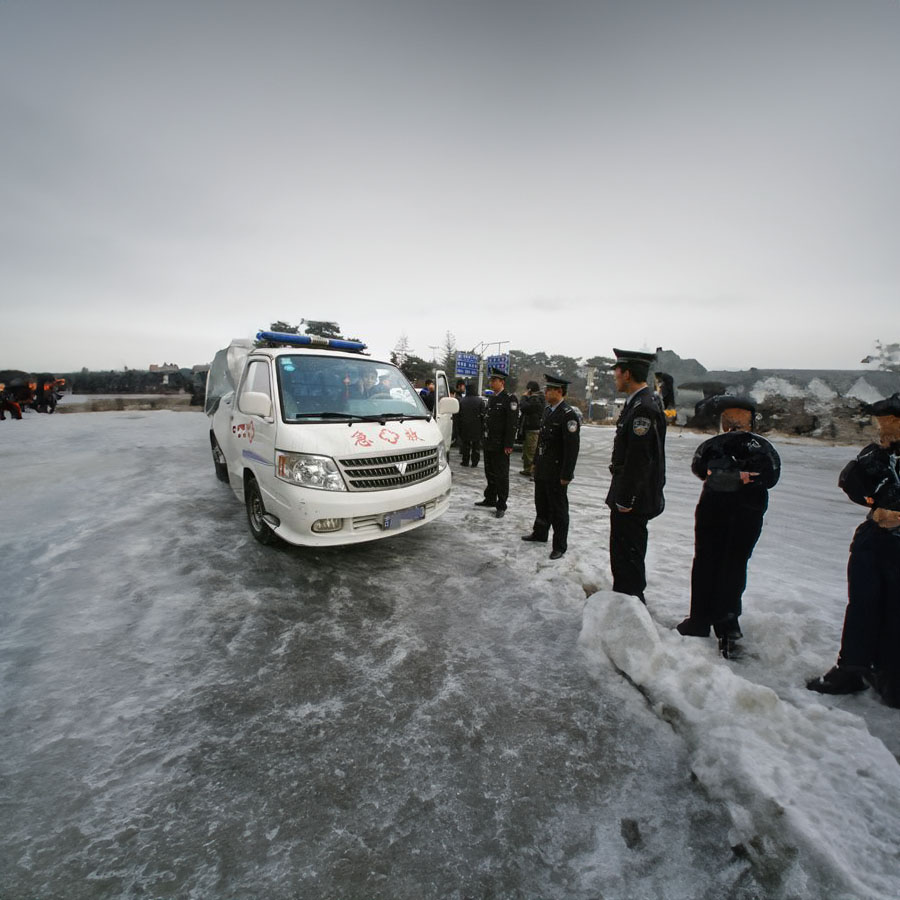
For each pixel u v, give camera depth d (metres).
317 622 3.04
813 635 2.90
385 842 1.60
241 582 3.58
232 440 4.86
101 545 4.23
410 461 4.00
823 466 11.33
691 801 1.78
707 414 20.66
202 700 2.28
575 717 2.23
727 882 1.47
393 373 5.04
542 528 4.64
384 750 2.00
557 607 3.32
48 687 2.33
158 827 1.62
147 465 8.27
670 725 2.16
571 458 4.01
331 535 3.58
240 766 1.89
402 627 3.02
